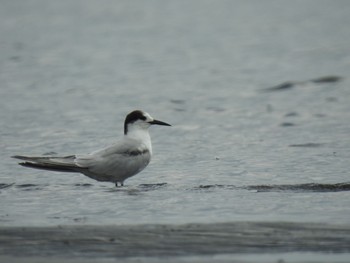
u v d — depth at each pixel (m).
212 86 27.61
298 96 24.84
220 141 17.55
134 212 10.64
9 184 12.94
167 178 13.55
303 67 31.56
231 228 9.46
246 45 39.53
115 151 12.45
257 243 8.74
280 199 11.38
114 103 23.95
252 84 27.88
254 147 16.64
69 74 30.53
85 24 49.81
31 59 34.91
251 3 61.47
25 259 8.07
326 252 8.38
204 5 60.59
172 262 7.99
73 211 10.77
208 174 13.84
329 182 12.74
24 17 54.12
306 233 9.19
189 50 38.22
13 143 17.48
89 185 12.87
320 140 17.31
